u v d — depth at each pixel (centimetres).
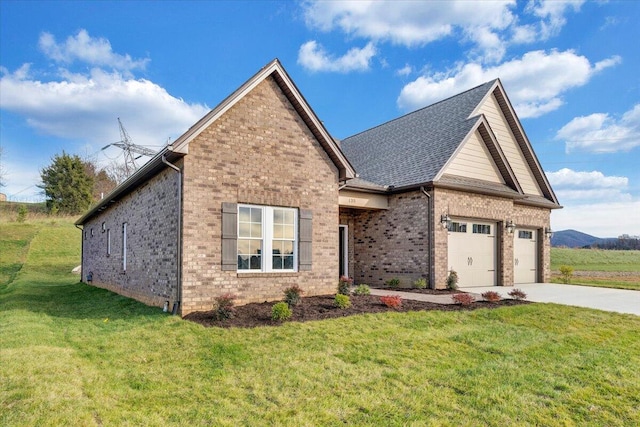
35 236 3288
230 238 962
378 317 880
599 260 3956
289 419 442
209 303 928
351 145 2269
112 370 575
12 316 1014
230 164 977
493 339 770
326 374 573
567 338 808
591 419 480
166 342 702
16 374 514
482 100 1759
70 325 889
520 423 461
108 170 5888
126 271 1374
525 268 1958
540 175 2070
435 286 1417
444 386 551
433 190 1445
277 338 722
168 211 990
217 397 493
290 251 1083
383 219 1617
